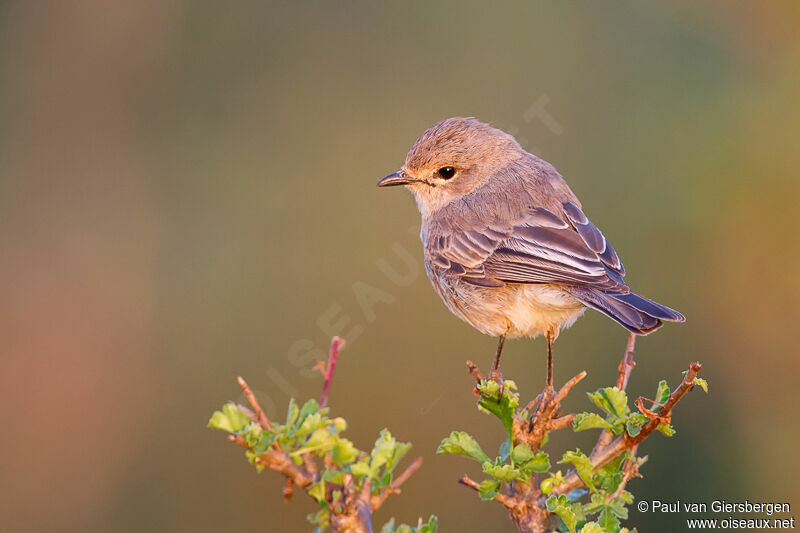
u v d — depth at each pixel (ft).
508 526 40.40
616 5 49.37
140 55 53.06
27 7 53.42
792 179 43.70
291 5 53.36
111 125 52.29
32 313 46.57
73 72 52.70
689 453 38.93
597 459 17.81
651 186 45.09
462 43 51.78
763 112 45.19
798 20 46.19
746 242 43.34
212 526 40.81
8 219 49.52
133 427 44.14
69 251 48.47
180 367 45.55
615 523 17.01
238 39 53.21
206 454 42.86
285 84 52.49
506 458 18.16
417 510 40.86
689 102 46.32
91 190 50.75
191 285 47.80
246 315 46.52
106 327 46.52
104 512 42.52
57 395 44.47
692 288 43.01
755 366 41.47
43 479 43.01
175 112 52.42
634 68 47.98
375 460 16.37
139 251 48.96
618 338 41.22
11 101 52.06
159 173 51.13
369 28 52.90
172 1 53.42
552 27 50.24
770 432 39.83
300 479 16.39
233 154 51.31
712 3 47.62
